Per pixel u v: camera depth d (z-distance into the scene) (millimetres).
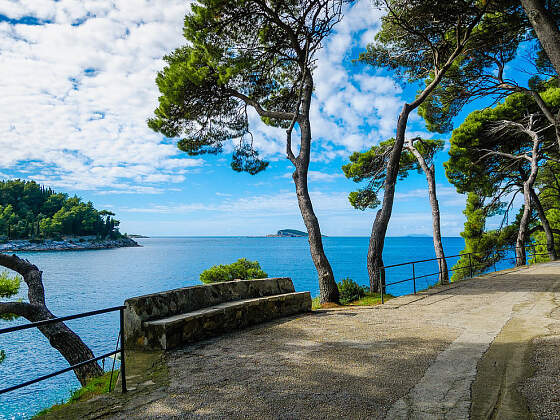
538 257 27109
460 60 17812
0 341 23938
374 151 21297
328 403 3486
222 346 5773
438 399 3498
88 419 3285
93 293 46594
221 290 7508
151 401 3689
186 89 12438
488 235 25547
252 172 15906
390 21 13008
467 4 11469
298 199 12328
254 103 13508
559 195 26375
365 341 5781
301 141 12766
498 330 6129
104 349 21172
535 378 3881
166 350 5512
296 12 12359
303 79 12273
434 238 17906
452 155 23500
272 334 6539
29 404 13711
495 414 3137
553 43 5543
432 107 20422
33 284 10672
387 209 13242
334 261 89000
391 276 59469
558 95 19047
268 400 3604
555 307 7855
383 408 3344
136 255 154375
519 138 22766
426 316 7652
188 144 14648
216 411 3389
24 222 192875
